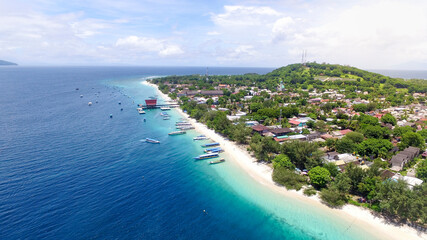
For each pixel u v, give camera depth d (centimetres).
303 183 9156
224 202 8262
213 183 9512
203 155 11869
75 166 10475
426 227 6719
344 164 9919
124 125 17700
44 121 17725
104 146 13100
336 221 7194
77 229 6638
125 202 8044
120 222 7038
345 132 14362
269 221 7294
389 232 6681
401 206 6625
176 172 10400
